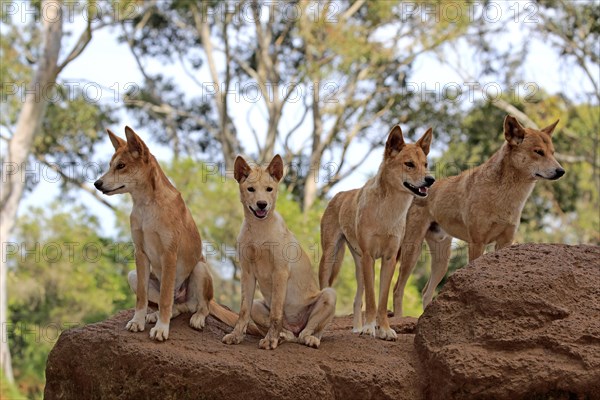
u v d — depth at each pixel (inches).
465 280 397.1
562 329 370.6
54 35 1120.8
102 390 366.9
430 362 379.9
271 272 388.2
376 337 413.1
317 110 1256.8
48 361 382.9
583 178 1290.6
